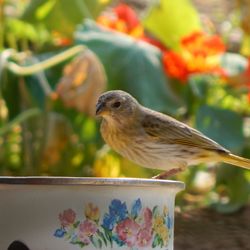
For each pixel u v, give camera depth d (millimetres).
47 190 4742
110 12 12461
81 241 4758
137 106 7703
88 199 4766
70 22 10391
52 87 10703
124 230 4855
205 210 10531
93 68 10219
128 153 7801
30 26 10680
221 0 13250
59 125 10797
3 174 10977
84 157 10953
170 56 10266
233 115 10508
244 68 10578
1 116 10820
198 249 9242
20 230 4777
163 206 5109
